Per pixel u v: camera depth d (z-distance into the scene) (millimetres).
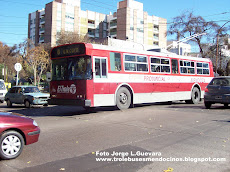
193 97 17141
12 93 17375
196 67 17516
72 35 44531
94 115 10820
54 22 61500
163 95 14625
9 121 5027
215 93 12609
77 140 6438
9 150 4938
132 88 12641
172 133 7156
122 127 8055
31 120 5469
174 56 15648
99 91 10906
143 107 14195
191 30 40281
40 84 49750
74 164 4672
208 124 8539
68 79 11172
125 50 12422
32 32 69812
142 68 13328
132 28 66500
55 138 6684
